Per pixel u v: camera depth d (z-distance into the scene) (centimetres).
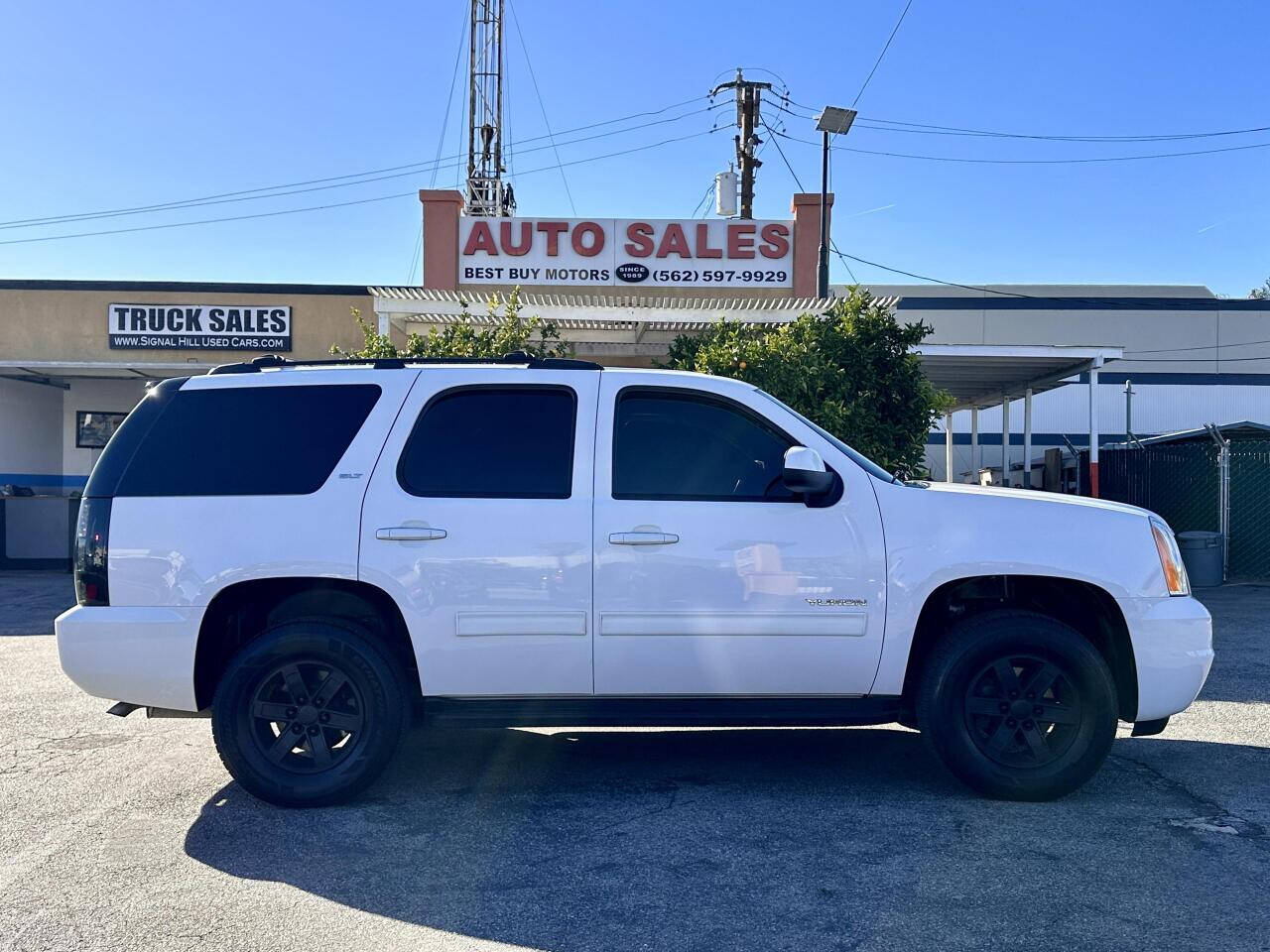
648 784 539
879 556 496
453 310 1427
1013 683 498
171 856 441
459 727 504
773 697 503
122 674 492
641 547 493
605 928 370
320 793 495
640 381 522
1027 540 497
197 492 503
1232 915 376
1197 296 4369
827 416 1083
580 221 1775
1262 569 1566
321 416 516
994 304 3959
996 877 412
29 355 1839
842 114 1745
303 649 493
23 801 516
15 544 1773
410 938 363
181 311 1833
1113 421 3872
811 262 1789
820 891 400
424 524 494
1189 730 644
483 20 3102
